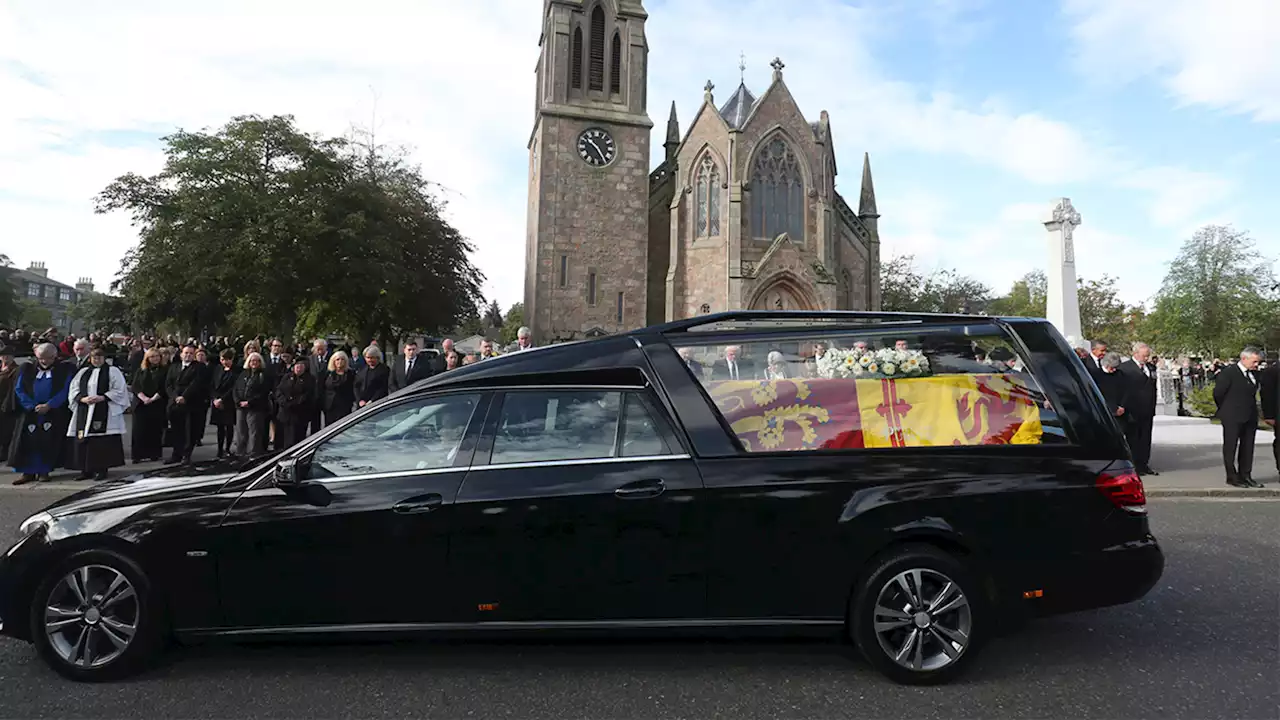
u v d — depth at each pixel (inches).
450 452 157.5
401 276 1349.7
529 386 162.7
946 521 153.3
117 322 2316.7
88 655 151.0
